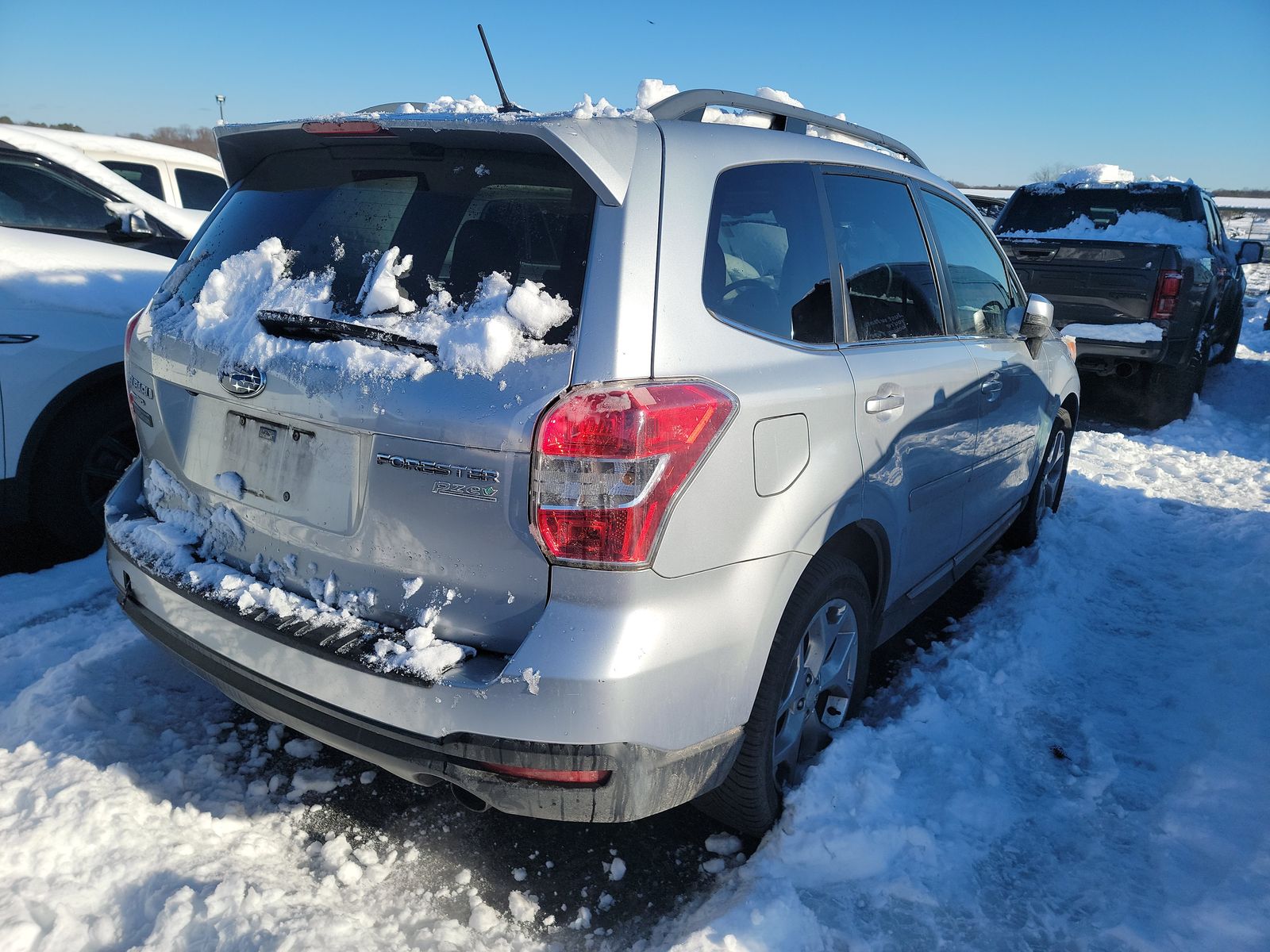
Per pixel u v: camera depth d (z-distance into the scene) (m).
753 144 2.37
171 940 1.96
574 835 2.46
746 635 2.04
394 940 2.05
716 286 2.08
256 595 2.12
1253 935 2.07
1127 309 7.57
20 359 3.58
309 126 2.21
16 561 3.90
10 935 1.92
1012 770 2.79
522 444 1.77
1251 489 6.02
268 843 2.34
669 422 1.82
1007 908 2.22
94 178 4.85
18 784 2.37
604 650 1.78
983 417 3.36
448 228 2.02
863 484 2.45
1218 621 3.84
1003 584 4.22
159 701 2.88
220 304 2.27
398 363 1.89
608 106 2.27
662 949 2.07
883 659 3.54
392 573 1.96
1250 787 2.57
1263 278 21.83
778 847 2.33
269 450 2.14
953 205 3.51
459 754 1.82
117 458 4.01
